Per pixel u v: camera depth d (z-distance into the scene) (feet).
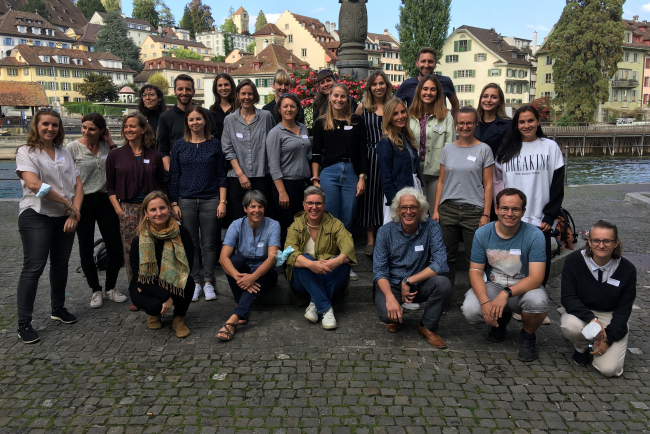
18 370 11.69
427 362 12.12
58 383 11.11
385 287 13.28
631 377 11.44
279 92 20.45
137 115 15.52
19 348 12.84
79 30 329.31
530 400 10.48
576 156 142.10
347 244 14.53
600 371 11.50
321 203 14.15
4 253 22.58
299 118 19.85
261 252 14.71
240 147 16.49
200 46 386.73
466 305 12.98
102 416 9.86
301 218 14.89
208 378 11.33
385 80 16.63
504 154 14.57
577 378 11.40
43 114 13.25
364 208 17.11
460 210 14.73
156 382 11.16
